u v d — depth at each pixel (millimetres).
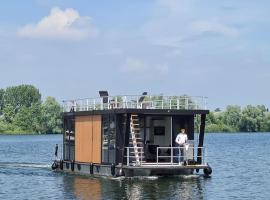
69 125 53031
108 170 45844
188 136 46594
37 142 165500
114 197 37531
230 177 52938
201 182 44656
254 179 51625
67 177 48500
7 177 51188
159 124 46844
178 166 44062
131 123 44781
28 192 41406
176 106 46906
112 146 45500
